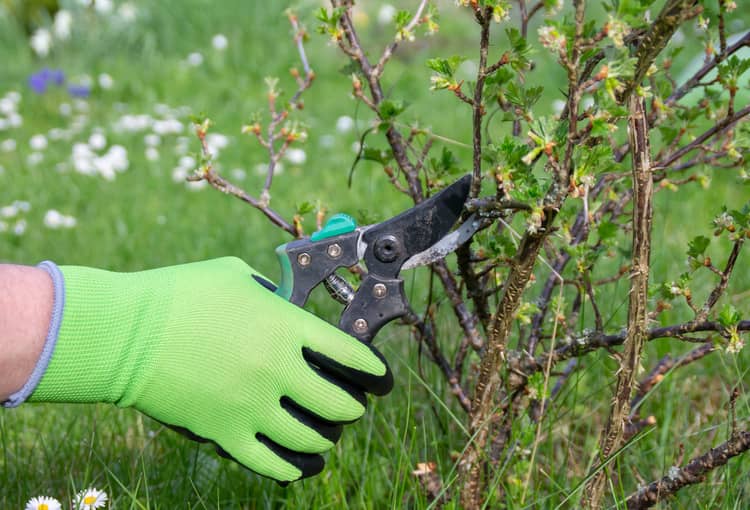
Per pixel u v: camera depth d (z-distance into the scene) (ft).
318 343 4.42
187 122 17.56
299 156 14.64
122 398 4.45
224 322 4.41
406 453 6.14
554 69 19.36
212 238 11.96
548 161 4.18
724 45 5.14
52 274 4.33
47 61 22.11
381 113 5.36
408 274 9.70
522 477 5.39
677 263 9.27
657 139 8.89
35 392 4.28
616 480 6.05
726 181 12.20
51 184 14.05
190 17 22.88
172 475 6.34
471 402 5.28
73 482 5.92
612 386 6.37
